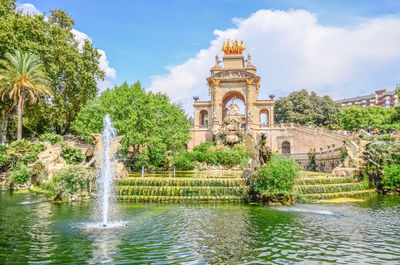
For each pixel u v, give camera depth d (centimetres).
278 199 2061
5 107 4088
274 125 7000
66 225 1429
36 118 4866
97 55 5262
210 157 4281
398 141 3300
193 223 1482
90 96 5012
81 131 3969
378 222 1523
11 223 1466
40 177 2802
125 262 951
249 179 2222
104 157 2575
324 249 1091
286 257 1005
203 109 7500
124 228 1378
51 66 4100
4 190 2802
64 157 3219
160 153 3925
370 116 7356
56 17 5175
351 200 2277
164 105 4428
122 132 3575
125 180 2380
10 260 961
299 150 6462
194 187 2209
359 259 993
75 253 1030
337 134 6009
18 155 3262
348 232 1327
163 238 1216
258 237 1238
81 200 2152
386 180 2697
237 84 7375
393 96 14550
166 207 1923
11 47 3612
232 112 6047
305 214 1716
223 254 1030
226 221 1530
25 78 3653
